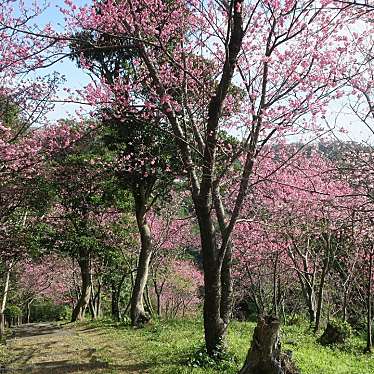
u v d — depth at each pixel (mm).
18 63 9641
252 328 14328
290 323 19203
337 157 13977
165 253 25672
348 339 13828
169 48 11227
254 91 8664
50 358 10555
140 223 16250
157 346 10797
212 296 8969
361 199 14227
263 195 14570
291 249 19312
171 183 15844
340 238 17281
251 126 8758
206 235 9031
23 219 18016
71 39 7930
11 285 26109
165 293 29953
